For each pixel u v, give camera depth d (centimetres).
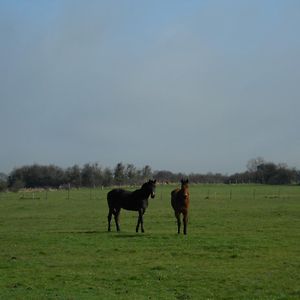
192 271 1767
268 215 3969
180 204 2756
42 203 6253
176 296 1445
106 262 1962
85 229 3231
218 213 4238
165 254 2122
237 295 1441
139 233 2883
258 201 5959
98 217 4144
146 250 2231
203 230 2989
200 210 4609
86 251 2239
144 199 2962
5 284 1617
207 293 1473
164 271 1775
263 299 1391
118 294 1473
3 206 5800
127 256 2094
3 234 2977
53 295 1461
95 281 1641
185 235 2711
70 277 1703
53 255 2158
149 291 1502
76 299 1411
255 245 2316
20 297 1441
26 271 1819
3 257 2127
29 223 3716
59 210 5022
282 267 1812
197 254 2106
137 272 1766
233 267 1830
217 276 1681
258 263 1894
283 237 2594
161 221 3662
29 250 2302
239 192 8725
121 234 2827
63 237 2723
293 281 1595
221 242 2419
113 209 3052
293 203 5494
